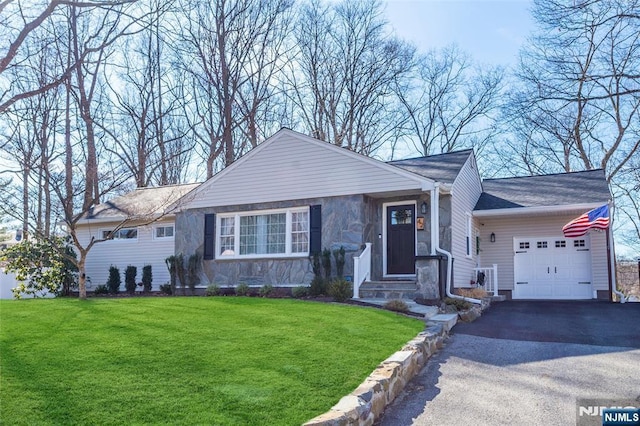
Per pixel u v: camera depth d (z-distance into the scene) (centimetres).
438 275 1279
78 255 2142
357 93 3256
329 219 1505
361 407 540
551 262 1792
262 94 3027
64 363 628
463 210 1627
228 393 556
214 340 759
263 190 1617
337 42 3250
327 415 502
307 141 1567
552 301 1605
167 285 1780
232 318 923
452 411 608
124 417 487
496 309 1376
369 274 1449
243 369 635
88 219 2072
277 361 672
